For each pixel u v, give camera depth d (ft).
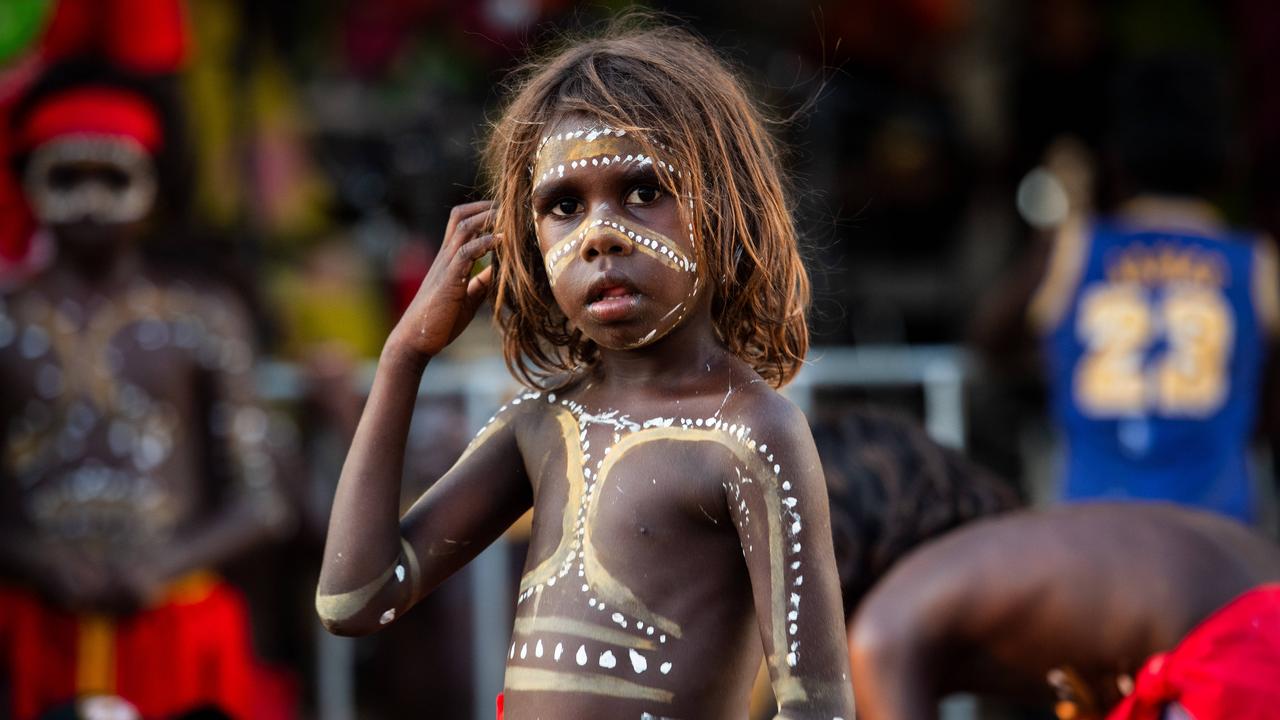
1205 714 15.19
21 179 27.91
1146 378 27.32
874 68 51.01
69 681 25.61
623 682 10.73
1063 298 28.35
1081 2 47.42
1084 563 16.44
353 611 11.63
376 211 41.65
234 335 28.30
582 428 11.54
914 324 49.90
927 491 17.99
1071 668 16.58
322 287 39.29
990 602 16.43
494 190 12.33
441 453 29.99
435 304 12.03
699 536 10.94
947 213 51.31
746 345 11.84
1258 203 42.60
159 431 26.73
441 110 42.63
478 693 30.63
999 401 38.55
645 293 10.83
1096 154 36.27
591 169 10.93
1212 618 15.76
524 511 12.47
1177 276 27.61
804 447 10.85
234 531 27.20
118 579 25.52
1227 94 28.78
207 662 26.81
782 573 10.56
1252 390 27.61
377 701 33.24
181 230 34.04
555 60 12.03
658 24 16.47
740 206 11.39
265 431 28.43
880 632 16.37
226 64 38.91
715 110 11.43
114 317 26.81
